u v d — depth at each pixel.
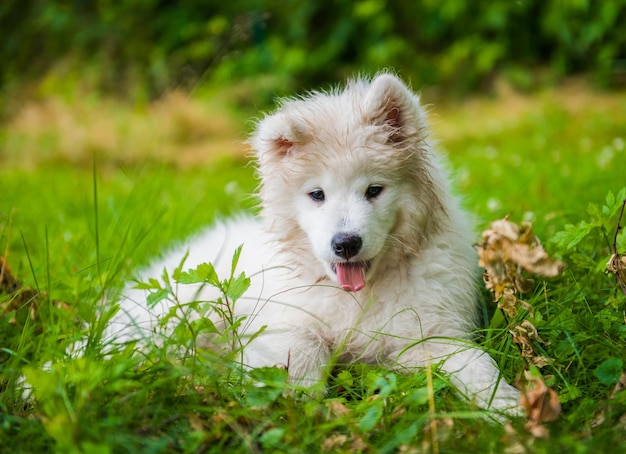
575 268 3.66
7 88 12.56
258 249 3.85
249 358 3.32
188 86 12.27
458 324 3.38
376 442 2.52
